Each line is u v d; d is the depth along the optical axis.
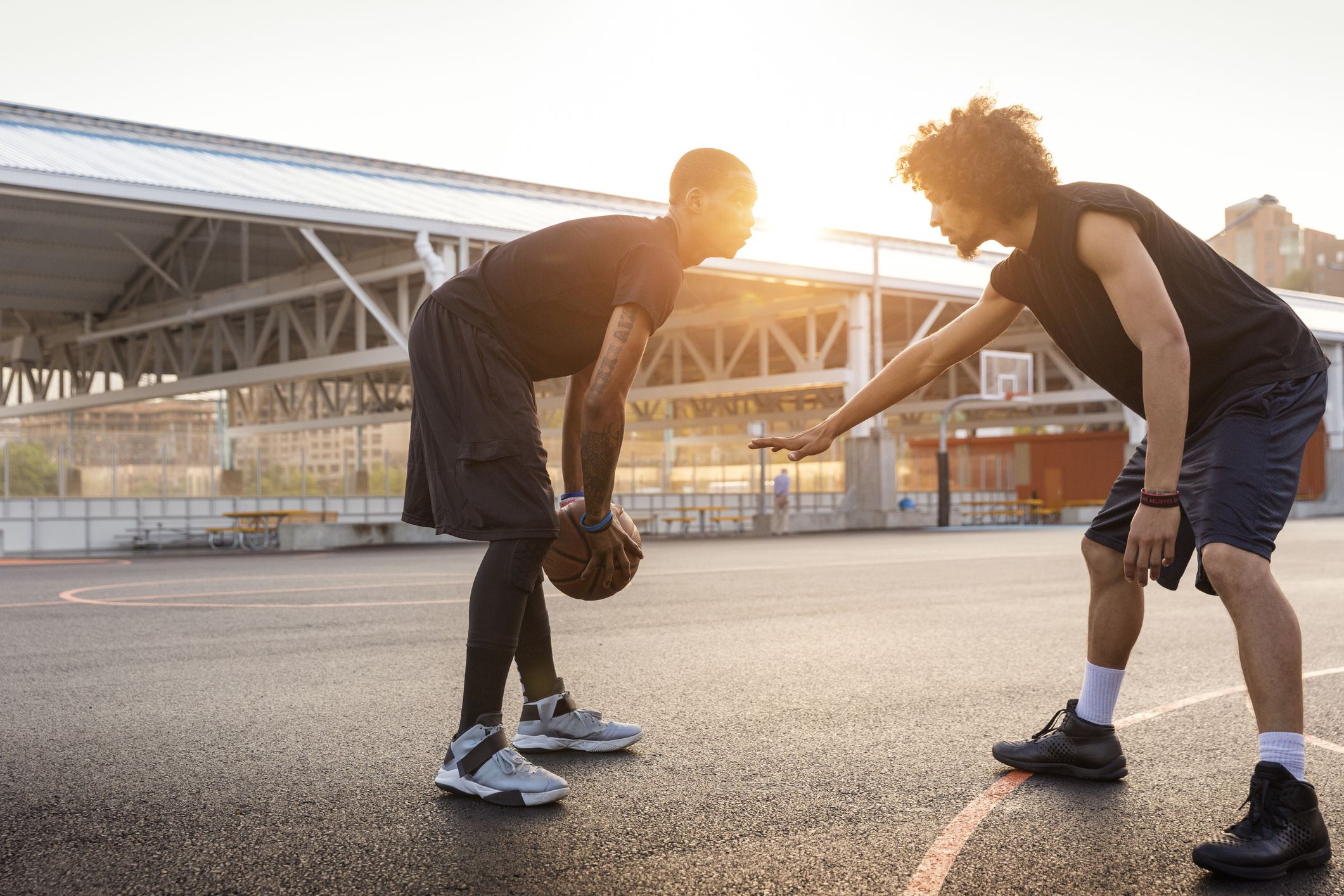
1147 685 4.54
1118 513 2.91
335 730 3.69
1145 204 2.43
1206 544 2.35
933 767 3.13
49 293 32.62
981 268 35.69
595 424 2.70
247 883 2.19
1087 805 2.73
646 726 3.72
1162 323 2.30
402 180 25.86
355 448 32.25
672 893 2.12
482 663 2.76
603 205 29.23
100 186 17.70
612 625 6.80
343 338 37.56
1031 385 32.59
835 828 2.54
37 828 2.57
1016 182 2.48
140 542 21.19
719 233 2.89
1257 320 2.42
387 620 7.20
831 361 41.25
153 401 39.50
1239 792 2.85
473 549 19.88
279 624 7.02
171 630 6.65
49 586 10.77
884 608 7.96
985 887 2.15
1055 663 5.22
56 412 37.44
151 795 2.86
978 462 44.09
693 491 30.70
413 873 2.24
